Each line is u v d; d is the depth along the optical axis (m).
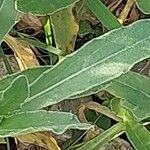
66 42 0.33
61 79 0.28
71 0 0.29
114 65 0.28
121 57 0.28
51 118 0.27
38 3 0.28
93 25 0.36
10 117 0.28
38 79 0.28
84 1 0.31
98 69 0.28
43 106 0.28
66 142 0.33
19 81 0.27
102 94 0.33
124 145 0.33
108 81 0.28
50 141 0.31
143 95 0.30
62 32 0.32
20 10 0.28
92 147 0.30
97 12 0.31
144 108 0.30
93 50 0.28
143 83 0.31
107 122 0.33
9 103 0.27
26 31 0.36
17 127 0.27
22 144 0.33
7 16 0.29
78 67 0.28
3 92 0.27
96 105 0.33
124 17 0.34
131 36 0.28
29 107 0.28
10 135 0.27
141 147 0.29
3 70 0.34
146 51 0.28
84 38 0.36
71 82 0.28
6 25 0.29
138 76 0.31
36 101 0.28
